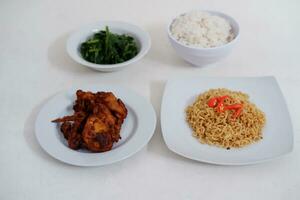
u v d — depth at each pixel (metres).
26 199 0.42
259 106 0.53
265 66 0.63
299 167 0.45
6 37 0.72
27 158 0.47
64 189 0.43
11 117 0.54
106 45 0.62
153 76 0.62
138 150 0.45
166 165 0.46
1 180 0.44
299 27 0.73
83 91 0.53
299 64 0.63
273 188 0.43
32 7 0.83
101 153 0.45
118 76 0.62
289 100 0.56
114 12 0.80
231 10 0.80
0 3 0.84
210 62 0.60
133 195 0.42
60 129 0.49
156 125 0.52
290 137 0.47
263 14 0.78
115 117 0.49
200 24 0.62
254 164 0.45
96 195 0.42
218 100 0.51
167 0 0.84
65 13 0.80
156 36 0.71
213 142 0.47
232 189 0.43
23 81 0.61
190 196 0.42
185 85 0.57
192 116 0.50
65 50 0.69
